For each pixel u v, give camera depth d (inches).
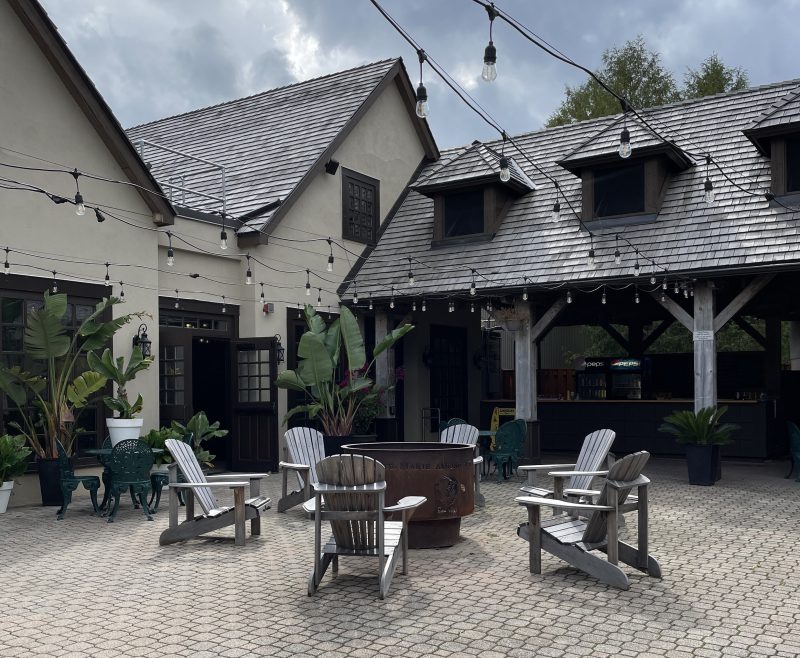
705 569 240.7
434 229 578.9
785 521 320.5
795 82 538.3
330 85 642.2
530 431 510.0
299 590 219.8
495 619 192.2
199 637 180.4
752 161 497.7
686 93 980.6
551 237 525.0
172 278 463.8
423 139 675.4
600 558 233.9
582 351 986.7
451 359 671.8
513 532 301.9
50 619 194.9
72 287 398.6
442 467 271.1
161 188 441.4
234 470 509.0
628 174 510.6
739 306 448.5
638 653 168.7
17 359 377.1
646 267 463.2
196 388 553.9
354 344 505.0
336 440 493.7
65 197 397.1
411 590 218.7
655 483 437.7
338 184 576.4
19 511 356.2
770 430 564.7
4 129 371.9
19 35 380.2
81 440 404.2
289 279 531.2
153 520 333.1
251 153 593.3
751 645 173.3
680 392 666.2
